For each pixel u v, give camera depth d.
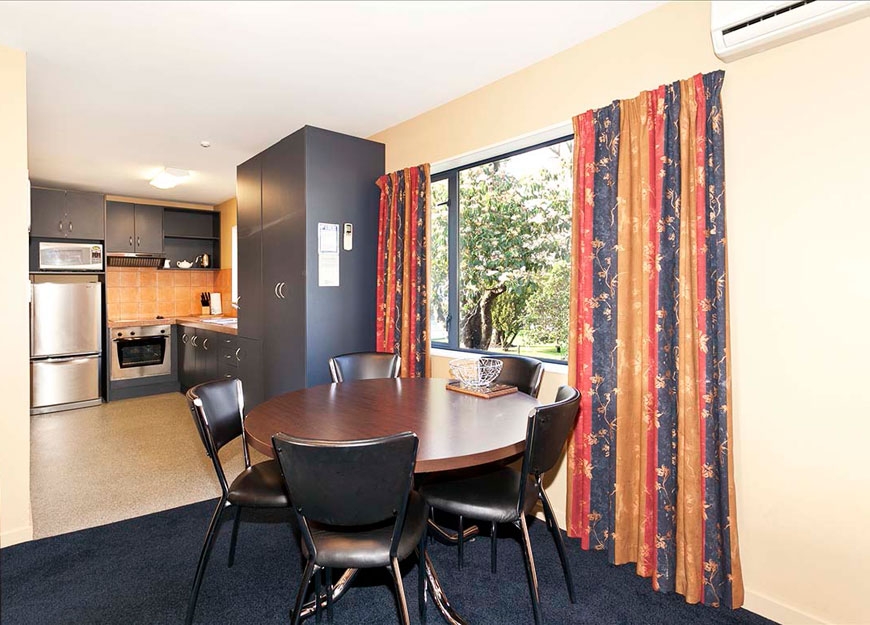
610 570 2.12
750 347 1.83
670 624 1.78
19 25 2.18
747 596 1.86
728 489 1.82
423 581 1.73
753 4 1.62
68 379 4.98
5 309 2.33
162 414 4.77
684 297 1.92
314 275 3.25
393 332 3.36
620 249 2.13
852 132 1.59
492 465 2.10
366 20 2.16
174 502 2.80
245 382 4.05
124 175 4.89
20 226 2.36
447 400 2.09
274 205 3.56
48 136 3.70
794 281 1.72
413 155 3.37
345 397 2.14
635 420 2.13
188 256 6.33
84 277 5.35
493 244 3.07
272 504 1.80
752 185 1.81
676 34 2.02
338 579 2.00
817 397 1.69
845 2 1.48
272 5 2.04
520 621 1.80
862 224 1.58
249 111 3.23
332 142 3.32
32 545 2.32
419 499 1.75
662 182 1.99
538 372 2.36
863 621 1.61
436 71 2.66
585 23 2.19
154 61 2.53
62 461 3.45
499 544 2.37
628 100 2.12
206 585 2.01
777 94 1.74
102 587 1.99
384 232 3.45
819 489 1.69
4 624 1.77
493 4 2.05
